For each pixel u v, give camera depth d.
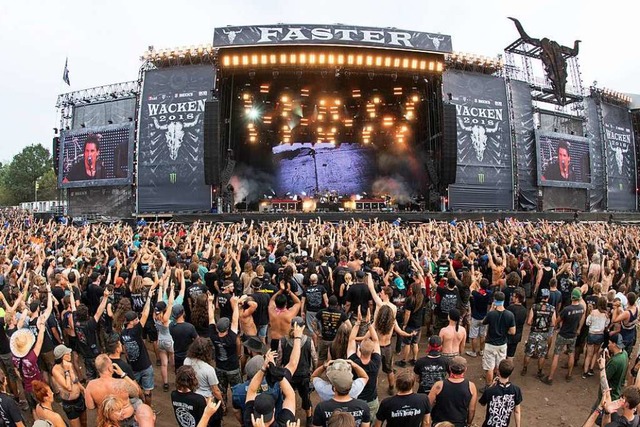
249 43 27.53
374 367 5.94
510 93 33.16
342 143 40.50
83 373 9.18
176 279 9.88
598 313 9.18
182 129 30.22
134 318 7.16
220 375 7.09
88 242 16.28
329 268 10.58
